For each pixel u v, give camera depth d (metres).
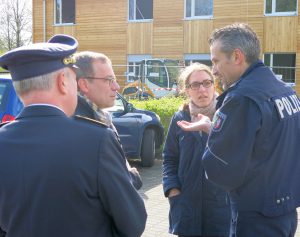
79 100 2.47
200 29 19.31
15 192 1.71
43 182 1.68
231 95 2.28
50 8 22.30
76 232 1.70
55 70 1.77
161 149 9.70
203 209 3.09
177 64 18.91
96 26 21.36
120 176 1.78
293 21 17.77
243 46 2.35
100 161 1.72
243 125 2.23
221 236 3.06
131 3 20.80
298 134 2.41
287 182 2.35
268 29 18.16
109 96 2.69
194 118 3.24
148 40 20.36
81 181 1.68
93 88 2.65
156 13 20.09
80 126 1.77
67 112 1.86
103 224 1.78
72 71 1.86
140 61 20.61
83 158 1.70
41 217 1.68
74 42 1.97
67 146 1.71
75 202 1.69
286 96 2.38
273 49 18.12
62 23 22.25
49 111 1.77
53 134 1.73
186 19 19.53
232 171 2.23
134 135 8.45
